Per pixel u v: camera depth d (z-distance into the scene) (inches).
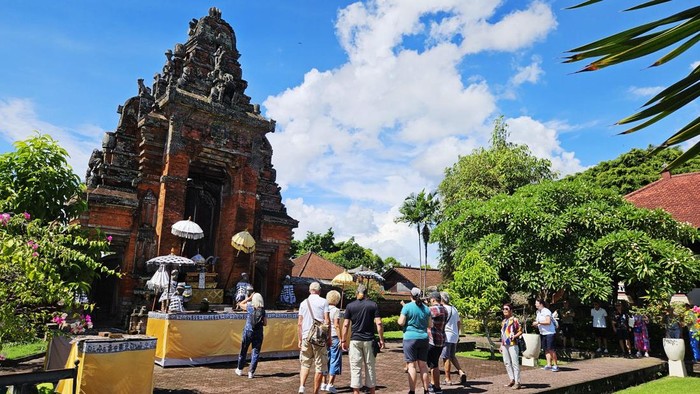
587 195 672.4
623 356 574.2
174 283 547.8
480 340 731.4
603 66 92.4
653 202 914.7
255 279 882.1
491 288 575.2
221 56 837.8
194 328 464.4
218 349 478.6
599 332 639.1
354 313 311.7
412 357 308.7
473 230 696.4
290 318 546.9
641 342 571.2
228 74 820.6
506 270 692.7
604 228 616.1
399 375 434.3
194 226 650.8
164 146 753.0
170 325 448.5
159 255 685.3
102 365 274.1
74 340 284.4
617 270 583.2
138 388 292.0
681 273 544.7
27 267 220.5
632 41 93.9
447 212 756.6
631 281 573.6
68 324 274.4
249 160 827.4
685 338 638.5
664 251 557.9
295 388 362.9
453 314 395.2
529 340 499.5
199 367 450.0
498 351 647.1
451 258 1128.8
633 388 418.0
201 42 864.3
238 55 914.7
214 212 843.4
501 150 1269.7
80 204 337.1
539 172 1225.4
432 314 347.6
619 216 625.9
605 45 94.7
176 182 724.0
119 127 764.6
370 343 307.0
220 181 851.4
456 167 1298.0
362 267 917.8
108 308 685.9
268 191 946.7
